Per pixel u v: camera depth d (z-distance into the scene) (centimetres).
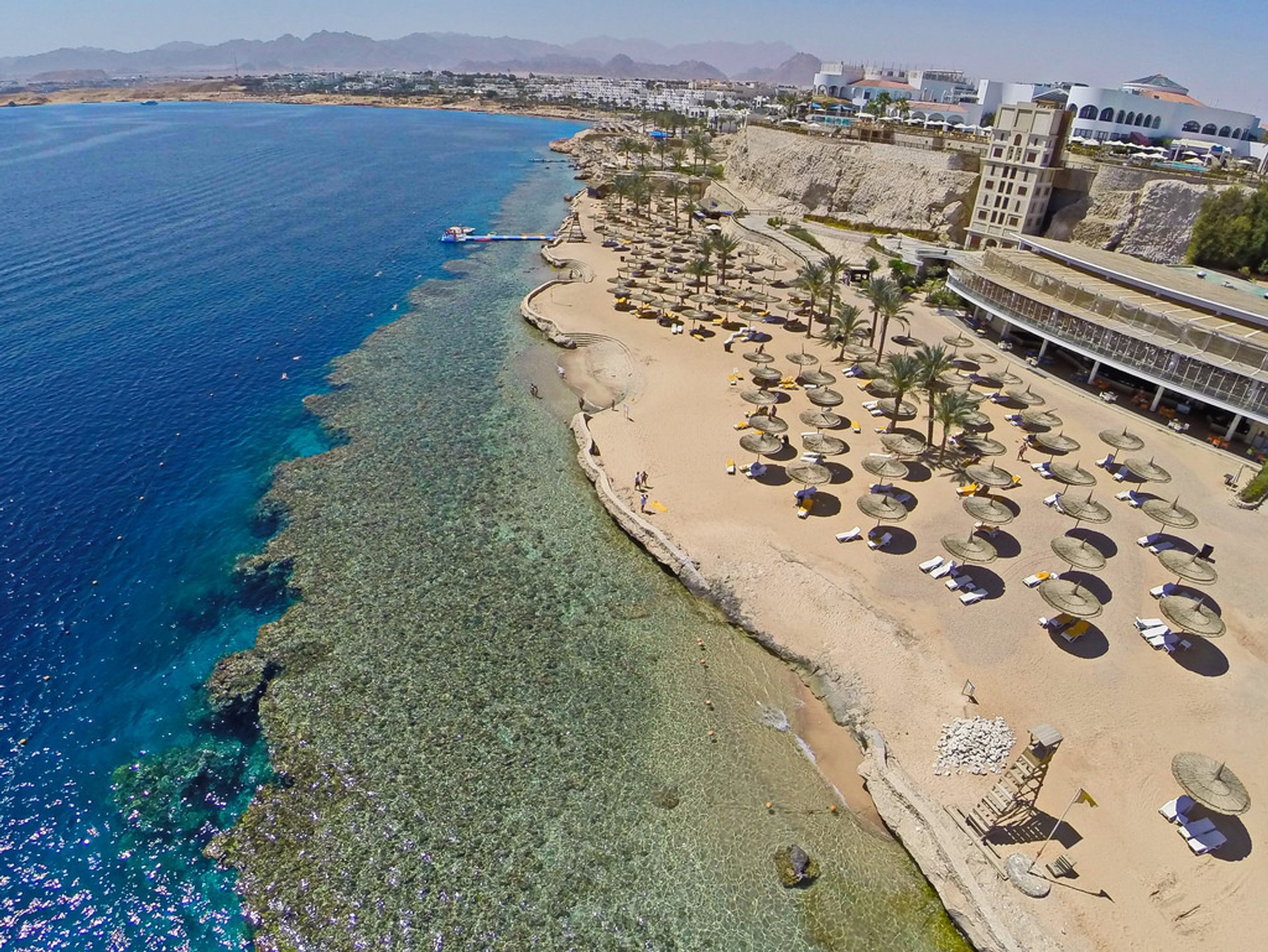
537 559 4538
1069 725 3288
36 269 9400
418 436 5866
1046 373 6681
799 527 4625
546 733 3416
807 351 7212
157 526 4725
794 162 12369
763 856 2944
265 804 3072
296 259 10425
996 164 9156
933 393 5241
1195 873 2716
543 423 6116
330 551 4556
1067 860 2723
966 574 4178
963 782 3066
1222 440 5444
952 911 2698
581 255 10619
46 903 2723
